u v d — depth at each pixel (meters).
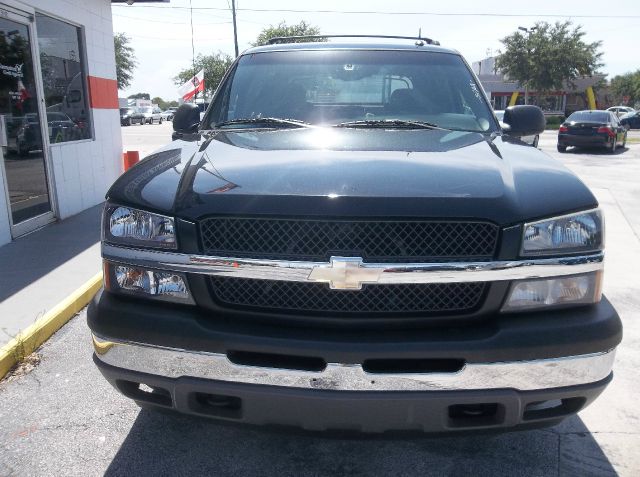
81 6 7.96
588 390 2.25
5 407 3.22
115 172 9.34
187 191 2.34
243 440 2.93
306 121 3.42
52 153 7.11
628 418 3.17
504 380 2.16
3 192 6.05
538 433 3.02
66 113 7.69
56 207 7.24
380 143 2.88
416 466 2.74
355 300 2.18
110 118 9.11
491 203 2.21
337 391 2.14
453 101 3.57
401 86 3.63
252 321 2.24
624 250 6.77
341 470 2.71
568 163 16.62
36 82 6.71
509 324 2.19
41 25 6.97
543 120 3.63
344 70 3.71
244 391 2.19
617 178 13.20
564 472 2.70
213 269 2.21
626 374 3.68
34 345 3.91
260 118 3.41
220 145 2.93
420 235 2.17
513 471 2.70
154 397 2.43
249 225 2.21
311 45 3.99
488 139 3.09
